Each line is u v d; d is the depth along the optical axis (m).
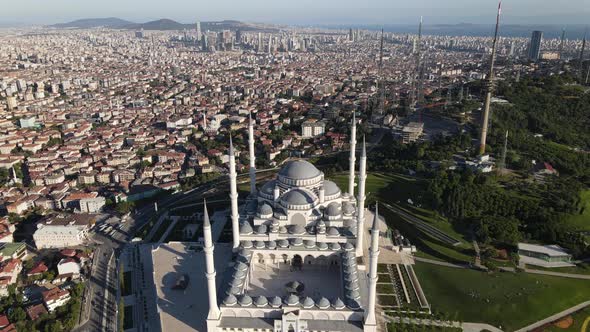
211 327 129.00
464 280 165.62
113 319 149.38
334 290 152.50
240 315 133.75
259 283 156.12
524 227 198.38
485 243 189.62
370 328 126.69
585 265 174.75
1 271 173.12
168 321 136.12
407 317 143.62
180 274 161.50
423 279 166.62
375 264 122.25
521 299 153.88
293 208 172.62
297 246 165.38
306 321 129.88
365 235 196.75
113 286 167.88
